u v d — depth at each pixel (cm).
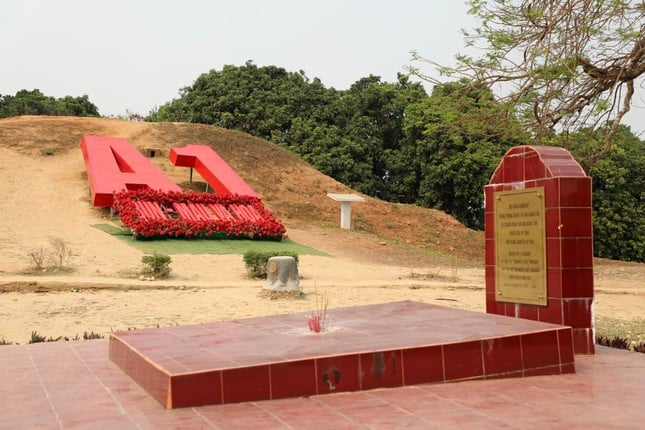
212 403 403
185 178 2759
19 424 363
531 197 657
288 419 368
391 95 3906
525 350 493
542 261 642
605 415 375
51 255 1580
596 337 733
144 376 448
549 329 508
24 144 2745
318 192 2970
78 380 479
